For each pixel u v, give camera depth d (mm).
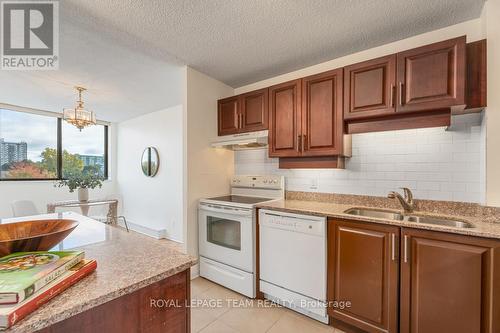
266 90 2430
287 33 1901
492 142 1514
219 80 2885
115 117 4691
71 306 615
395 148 2018
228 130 2744
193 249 2570
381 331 1554
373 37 1967
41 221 1045
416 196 1919
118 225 4895
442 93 1548
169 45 2064
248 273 2164
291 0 1522
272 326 1792
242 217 2207
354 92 1902
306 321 1852
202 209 2551
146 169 4414
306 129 2160
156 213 4285
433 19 1726
